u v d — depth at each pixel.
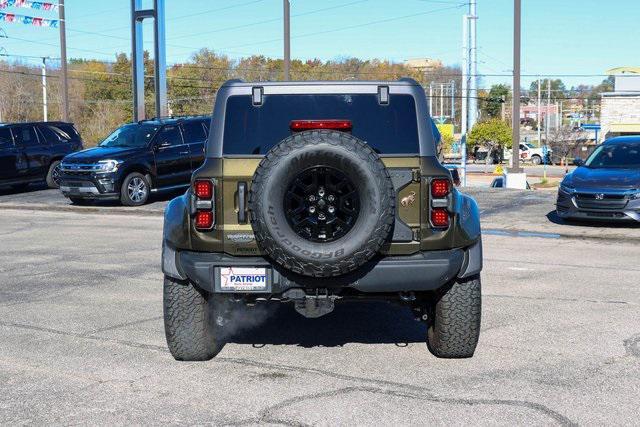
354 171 4.93
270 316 7.41
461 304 5.65
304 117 5.65
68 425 4.59
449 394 5.07
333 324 7.08
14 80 103.25
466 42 44.22
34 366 5.83
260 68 114.81
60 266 10.52
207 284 5.39
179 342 5.76
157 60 27.41
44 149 23.36
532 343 6.36
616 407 4.81
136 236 13.74
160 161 19.41
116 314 7.58
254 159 5.38
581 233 13.32
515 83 26.16
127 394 5.15
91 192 18.58
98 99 107.50
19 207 19.58
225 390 5.22
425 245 5.34
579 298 8.16
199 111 108.62
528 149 78.75
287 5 29.39
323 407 4.85
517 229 14.14
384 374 5.54
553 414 4.69
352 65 123.00
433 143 5.57
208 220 5.37
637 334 6.64
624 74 64.38
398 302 6.04
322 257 4.95
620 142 15.30
